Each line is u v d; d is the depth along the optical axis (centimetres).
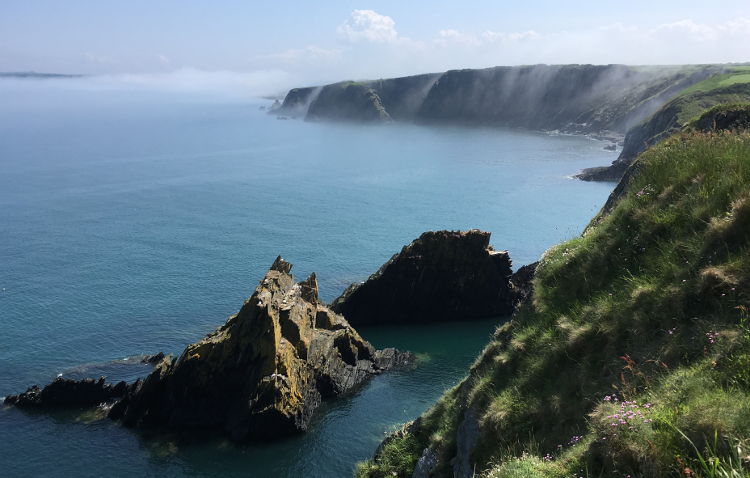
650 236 1297
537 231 10312
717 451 681
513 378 1358
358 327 6144
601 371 1103
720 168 1262
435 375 4691
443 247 6153
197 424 3862
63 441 3738
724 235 1071
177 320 6038
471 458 1276
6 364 4956
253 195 14850
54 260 8519
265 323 3966
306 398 3984
